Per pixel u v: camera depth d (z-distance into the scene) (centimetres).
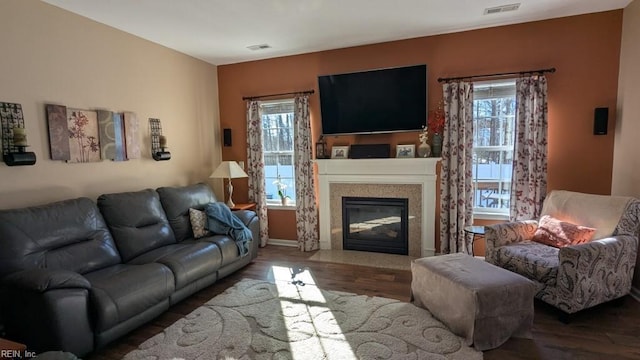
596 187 344
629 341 227
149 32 360
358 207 438
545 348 221
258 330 249
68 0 279
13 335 211
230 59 470
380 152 411
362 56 420
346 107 422
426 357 212
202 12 311
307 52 443
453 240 384
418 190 407
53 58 288
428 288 266
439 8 314
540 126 349
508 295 226
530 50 355
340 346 227
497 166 386
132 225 308
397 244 424
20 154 258
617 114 329
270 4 297
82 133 312
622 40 322
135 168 370
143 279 247
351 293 311
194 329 252
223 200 509
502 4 308
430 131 399
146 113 383
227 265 345
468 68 378
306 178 448
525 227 318
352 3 299
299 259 415
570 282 245
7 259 222
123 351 229
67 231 259
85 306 212
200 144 468
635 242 270
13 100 262
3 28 254
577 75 342
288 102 464
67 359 150
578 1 306
